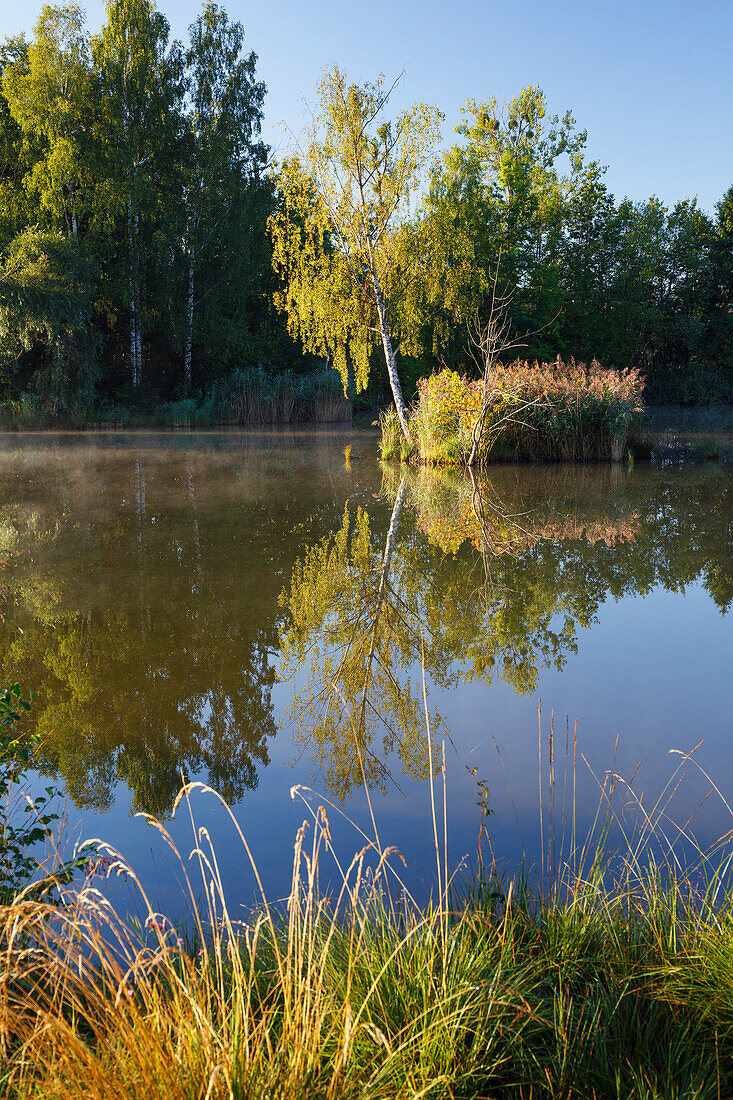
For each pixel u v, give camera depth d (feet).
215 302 103.55
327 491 48.37
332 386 108.06
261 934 8.07
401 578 26.84
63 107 88.22
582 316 126.93
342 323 68.18
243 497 45.98
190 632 21.08
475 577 26.84
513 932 7.84
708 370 137.90
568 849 10.32
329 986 6.55
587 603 23.52
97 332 93.20
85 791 12.70
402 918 8.35
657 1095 5.72
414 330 72.08
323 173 64.03
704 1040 6.36
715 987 6.79
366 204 65.21
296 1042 5.61
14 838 10.05
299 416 108.06
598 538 33.17
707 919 7.98
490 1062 6.17
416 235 68.74
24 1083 5.44
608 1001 6.91
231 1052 5.41
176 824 11.66
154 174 100.37
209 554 30.89
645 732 14.37
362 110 62.75
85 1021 6.85
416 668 18.29
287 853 10.71
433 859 10.25
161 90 96.17
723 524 35.83
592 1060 6.28
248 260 103.45
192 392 107.55
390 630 21.16
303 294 67.72
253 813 11.96
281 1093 5.32
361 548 31.91
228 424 104.68
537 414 61.05
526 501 43.34
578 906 8.33
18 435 86.69
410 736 14.61
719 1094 5.75
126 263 97.86
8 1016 5.75
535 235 119.96
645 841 10.46
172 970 5.94
